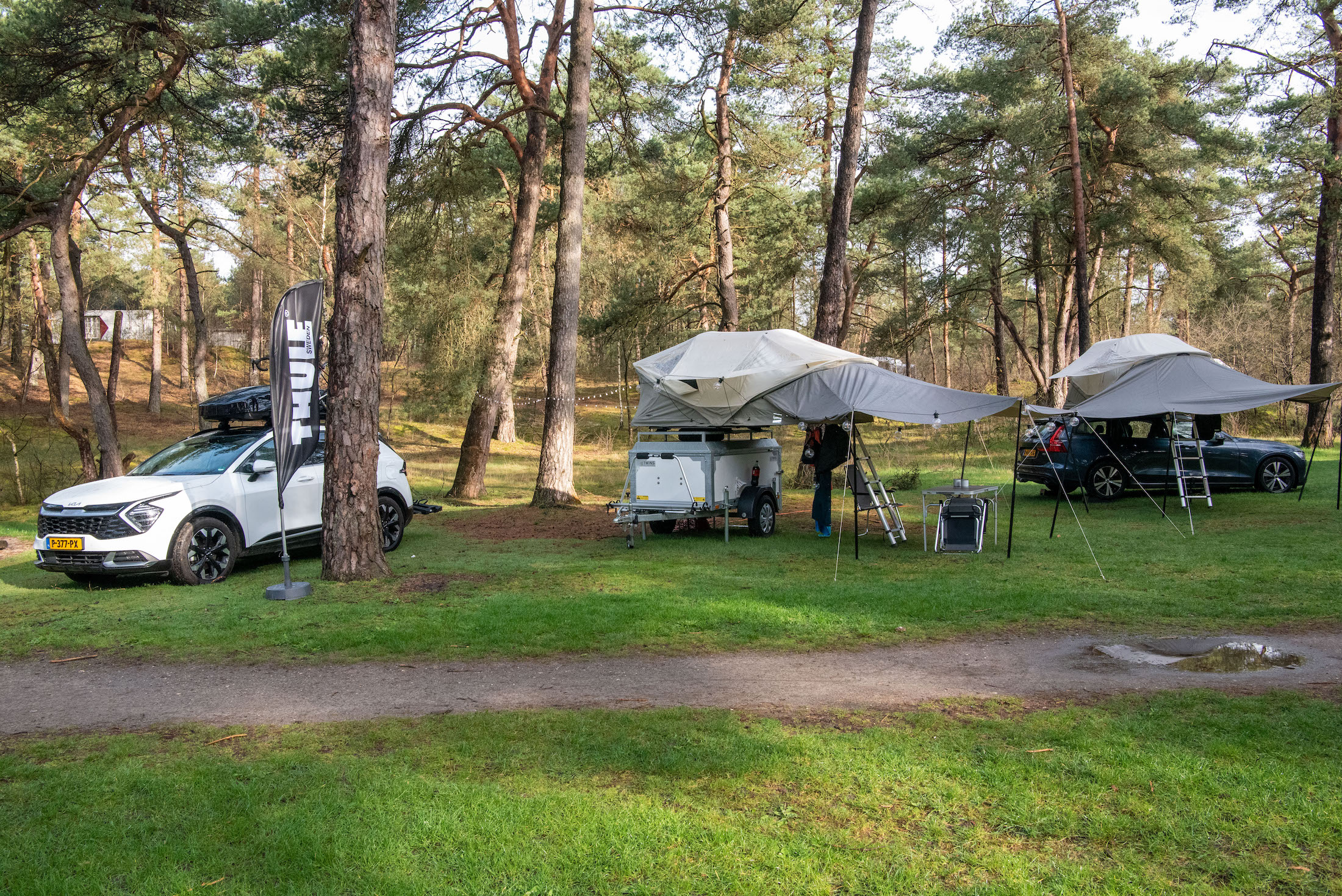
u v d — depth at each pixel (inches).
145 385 1923.0
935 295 1301.7
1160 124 1036.5
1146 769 165.2
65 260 692.1
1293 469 617.9
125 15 632.4
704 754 178.1
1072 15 961.5
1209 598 313.0
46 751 191.3
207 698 228.5
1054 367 1336.1
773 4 727.7
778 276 1161.4
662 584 359.3
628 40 837.8
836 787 162.1
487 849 139.7
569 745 186.1
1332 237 944.3
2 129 739.4
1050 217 1159.0
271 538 417.7
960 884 129.0
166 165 895.1
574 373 648.4
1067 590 330.6
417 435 1473.9
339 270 372.5
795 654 259.1
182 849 141.6
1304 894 124.3
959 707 207.9
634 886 129.3
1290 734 181.3
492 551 456.4
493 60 692.7
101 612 327.9
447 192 705.0
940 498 617.9
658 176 954.1
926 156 1155.3
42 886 130.7
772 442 539.5
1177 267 1141.7
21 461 1025.5
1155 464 612.4
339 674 247.6
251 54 813.9
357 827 147.7
